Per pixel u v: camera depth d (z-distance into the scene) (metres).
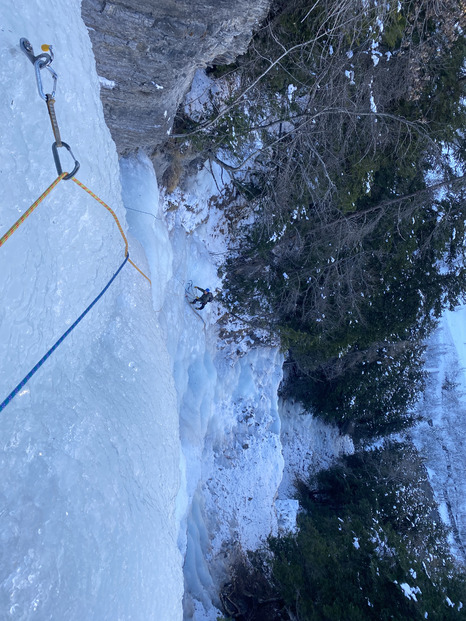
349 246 11.79
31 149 2.34
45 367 2.63
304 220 10.91
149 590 3.09
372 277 12.89
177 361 9.33
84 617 2.38
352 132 10.21
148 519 3.30
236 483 11.43
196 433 9.71
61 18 2.83
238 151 9.03
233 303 11.17
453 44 10.98
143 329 4.25
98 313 3.41
